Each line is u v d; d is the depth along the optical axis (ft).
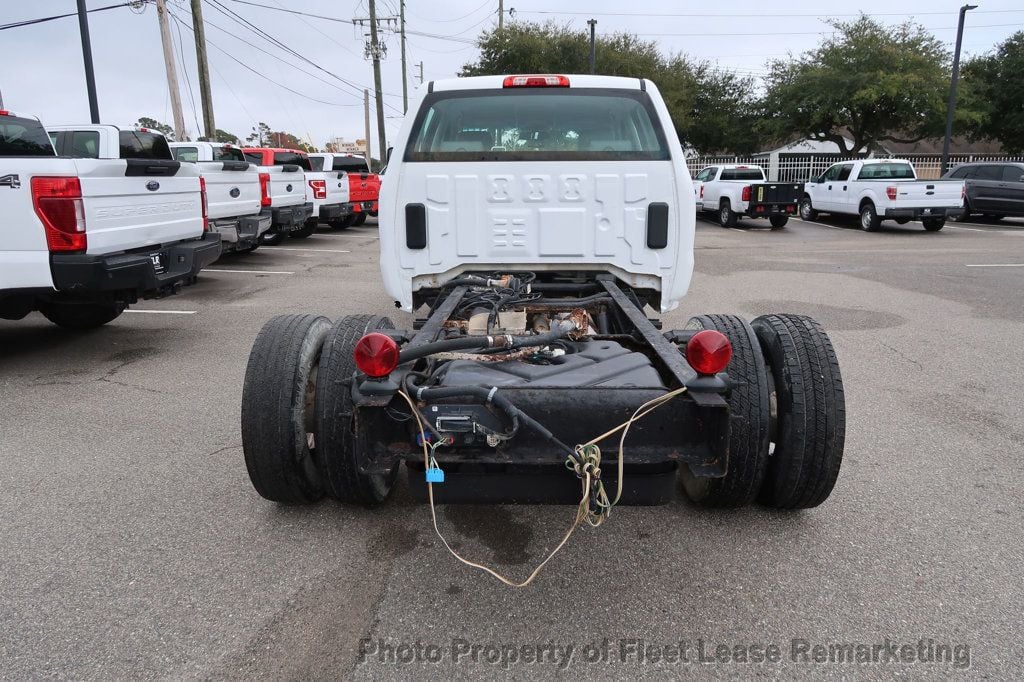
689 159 121.80
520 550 10.71
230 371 20.16
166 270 22.22
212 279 36.32
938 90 109.29
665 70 121.29
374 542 10.94
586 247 14.39
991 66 128.06
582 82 14.89
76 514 11.83
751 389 10.23
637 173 14.16
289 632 8.82
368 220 80.74
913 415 16.34
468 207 14.38
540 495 9.05
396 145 14.61
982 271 38.04
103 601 9.44
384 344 8.48
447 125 14.82
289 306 29.27
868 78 109.60
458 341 9.83
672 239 14.39
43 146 21.27
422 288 14.92
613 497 8.99
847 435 15.14
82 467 13.73
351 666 8.24
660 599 9.48
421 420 8.65
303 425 10.83
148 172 21.50
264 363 10.74
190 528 11.35
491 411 8.72
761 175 73.05
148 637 8.71
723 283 34.99
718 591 9.64
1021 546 10.71
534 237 14.39
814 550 10.62
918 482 12.89
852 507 11.94
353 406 9.31
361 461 8.66
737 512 11.78
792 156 108.06
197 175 24.67
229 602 9.42
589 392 8.70
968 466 13.57
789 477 10.51
